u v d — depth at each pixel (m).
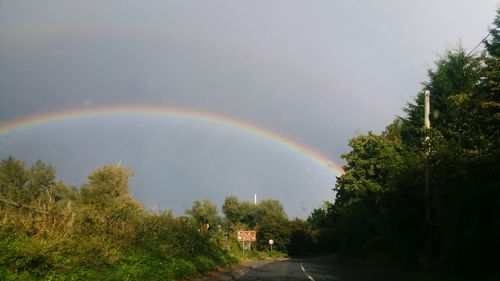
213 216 63.19
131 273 15.09
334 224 64.44
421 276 22.59
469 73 32.91
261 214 103.88
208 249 32.16
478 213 18.38
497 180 17.17
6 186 14.83
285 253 92.69
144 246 19.25
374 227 42.62
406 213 28.38
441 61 35.09
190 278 21.88
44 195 16.08
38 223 12.50
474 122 20.09
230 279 24.66
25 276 10.42
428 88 36.16
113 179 33.53
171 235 23.84
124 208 19.42
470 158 18.50
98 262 13.84
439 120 33.59
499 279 17.94
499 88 18.31
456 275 21.12
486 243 18.50
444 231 22.36
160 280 17.03
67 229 13.59
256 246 89.00
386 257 38.00
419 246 28.86
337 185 61.53
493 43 28.42
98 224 16.38
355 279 24.62
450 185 19.39
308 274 29.44
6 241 10.77
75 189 26.38
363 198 49.88
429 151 25.67
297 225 103.50
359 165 54.88
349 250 51.91
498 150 17.03
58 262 11.78
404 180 27.66
